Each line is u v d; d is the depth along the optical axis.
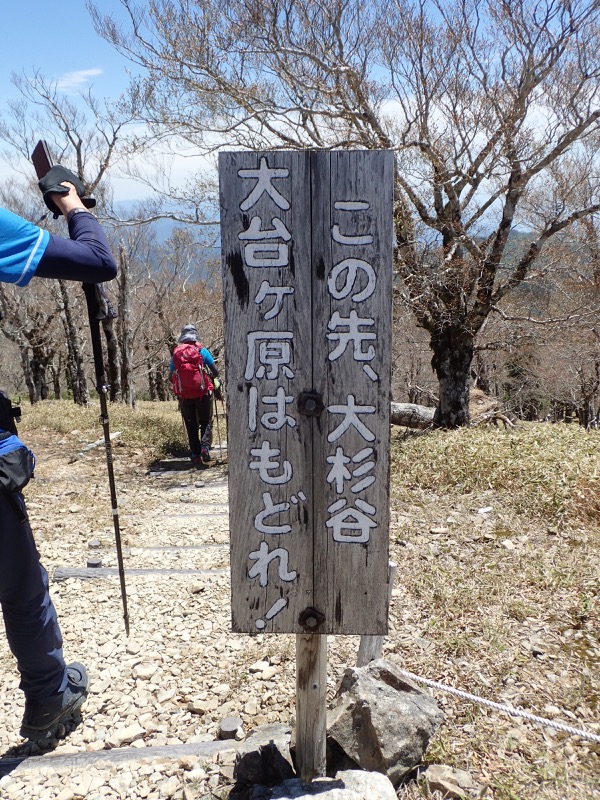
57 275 2.16
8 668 3.44
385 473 2.02
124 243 23.05
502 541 4.78
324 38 8.80
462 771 2.39
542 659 3.18
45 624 2.56
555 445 6.71
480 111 8.66
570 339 12.05
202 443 9.20
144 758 2.58
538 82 8.31
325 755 2.33
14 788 2.44
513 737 2.59
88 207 2.49
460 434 7.97
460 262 9.58
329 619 2.13
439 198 9.71
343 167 1.89
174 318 27.28
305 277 1.95
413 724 2.41
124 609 3.61
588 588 3.89
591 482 5.53
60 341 27.34
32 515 6.16
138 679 3.28
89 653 3.56
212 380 9.23
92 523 6.01
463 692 2.74
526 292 13.64
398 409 12.07
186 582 4.54
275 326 1.97
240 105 9.30
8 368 39.19
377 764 2.33
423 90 8.92
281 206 1.91
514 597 3.84
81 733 2.86
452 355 10.77
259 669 3.31
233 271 1.96
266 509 2.07
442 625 3.53
